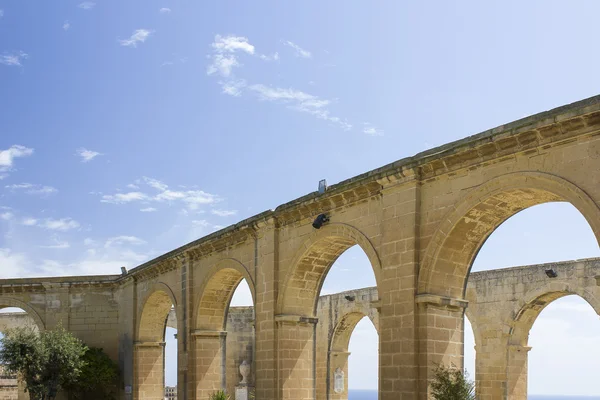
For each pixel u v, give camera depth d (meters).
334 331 43.59
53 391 37.88
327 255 26.19
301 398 26.50
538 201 18.59
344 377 43.84
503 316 33.12
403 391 20.17
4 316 49.84
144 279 40.50
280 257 27.23
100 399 42.16
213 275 32.16
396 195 21.38
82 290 44.75
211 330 33.38
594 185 16.00
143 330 41.09
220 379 33.16
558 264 31.17
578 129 16.39
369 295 40.72
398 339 20.59
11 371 38.44
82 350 39.50
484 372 33.53
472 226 19.62
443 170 19.95
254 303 28.42
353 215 23.52
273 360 26.56
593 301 29.42
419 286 20.22
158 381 41.00
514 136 17.56
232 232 29.91
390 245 21.34
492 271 33.94
